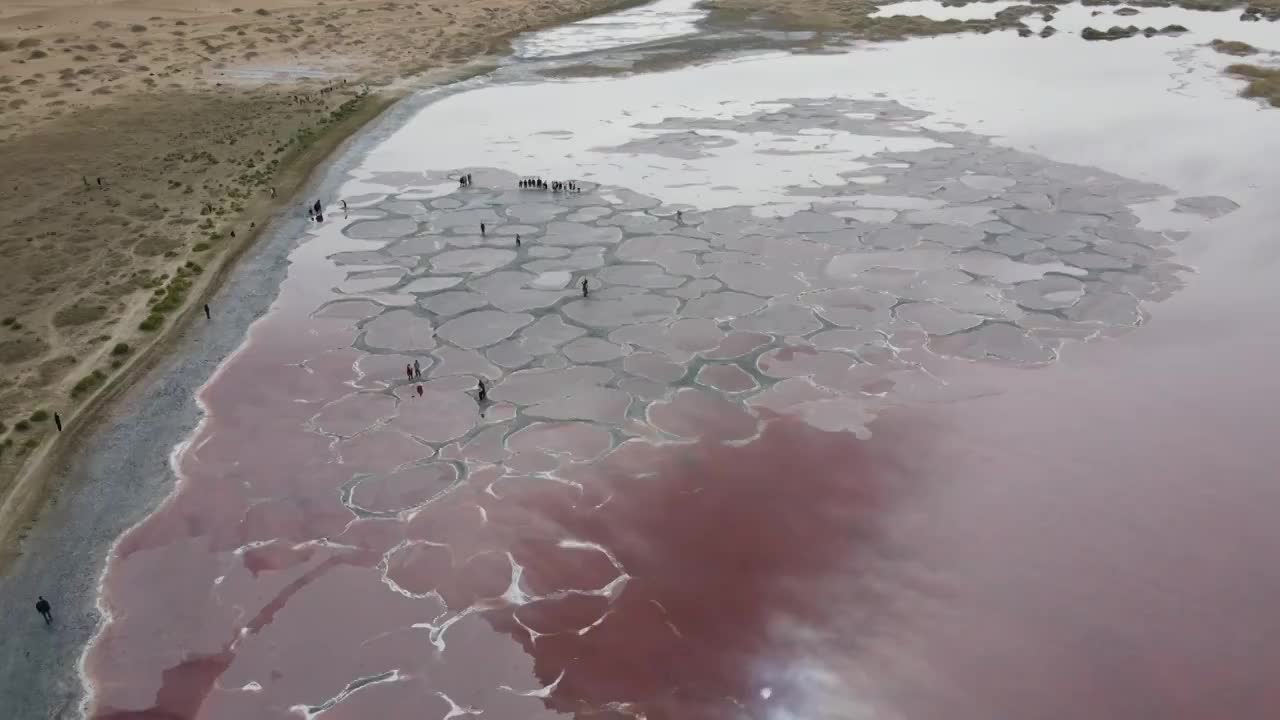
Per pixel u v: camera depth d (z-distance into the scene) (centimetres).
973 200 5912
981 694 2616
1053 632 2811
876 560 3094
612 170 6575
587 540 3209
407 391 4034
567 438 3731
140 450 3600
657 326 4544
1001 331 4438
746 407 3919
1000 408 3872
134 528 3231
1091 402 3894
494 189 6238
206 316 4562
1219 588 2964
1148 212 5684
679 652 2775
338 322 4575
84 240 5291
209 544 3175
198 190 6047
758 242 5394
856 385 4050
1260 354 4197
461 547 3181
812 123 7512
